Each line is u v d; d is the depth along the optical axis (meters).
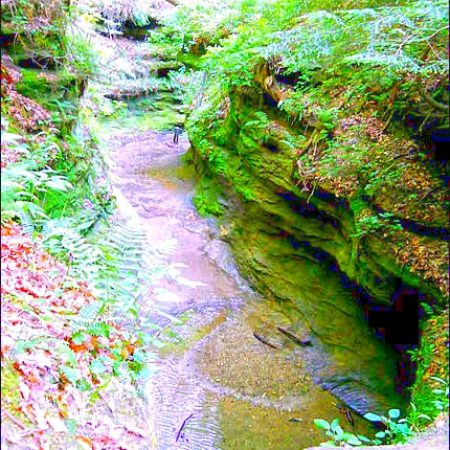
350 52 6.31
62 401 3.20
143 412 3.92
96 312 3.76
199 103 14.17
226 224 10.25
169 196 12.59
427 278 5.24
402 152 6.04
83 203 6.81
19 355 3.14
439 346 4.65
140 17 14.13
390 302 6.07
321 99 7.55
